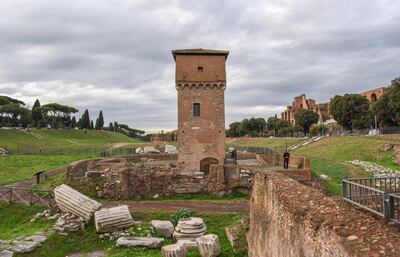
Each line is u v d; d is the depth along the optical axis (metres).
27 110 154.38
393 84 82.44
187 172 43.16
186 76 46.56
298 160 44.88
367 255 8.44
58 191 31.12
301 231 12.43
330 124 146.50
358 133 93.50
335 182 44.16
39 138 125.25
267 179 17.88
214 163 46.50
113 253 24.73
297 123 142.88
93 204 29.89
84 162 45.91
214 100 46.75
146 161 58.22
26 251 23.34
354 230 9.77
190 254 23.92
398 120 81.44
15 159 67.69
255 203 20.55
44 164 61.53
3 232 29.03
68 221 28.78
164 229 27.73
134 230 28.08
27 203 34.12
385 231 9.55
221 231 28.52
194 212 31.91
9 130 127.00
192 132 46.53
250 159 61.47
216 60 46.94
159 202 37.22
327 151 74.94
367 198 13.77
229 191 40.09
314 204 12.84
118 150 82.69
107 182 39.69
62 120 179.50
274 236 16.12
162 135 168.88
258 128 167.88
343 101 106.62
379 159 60.16
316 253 11.20
